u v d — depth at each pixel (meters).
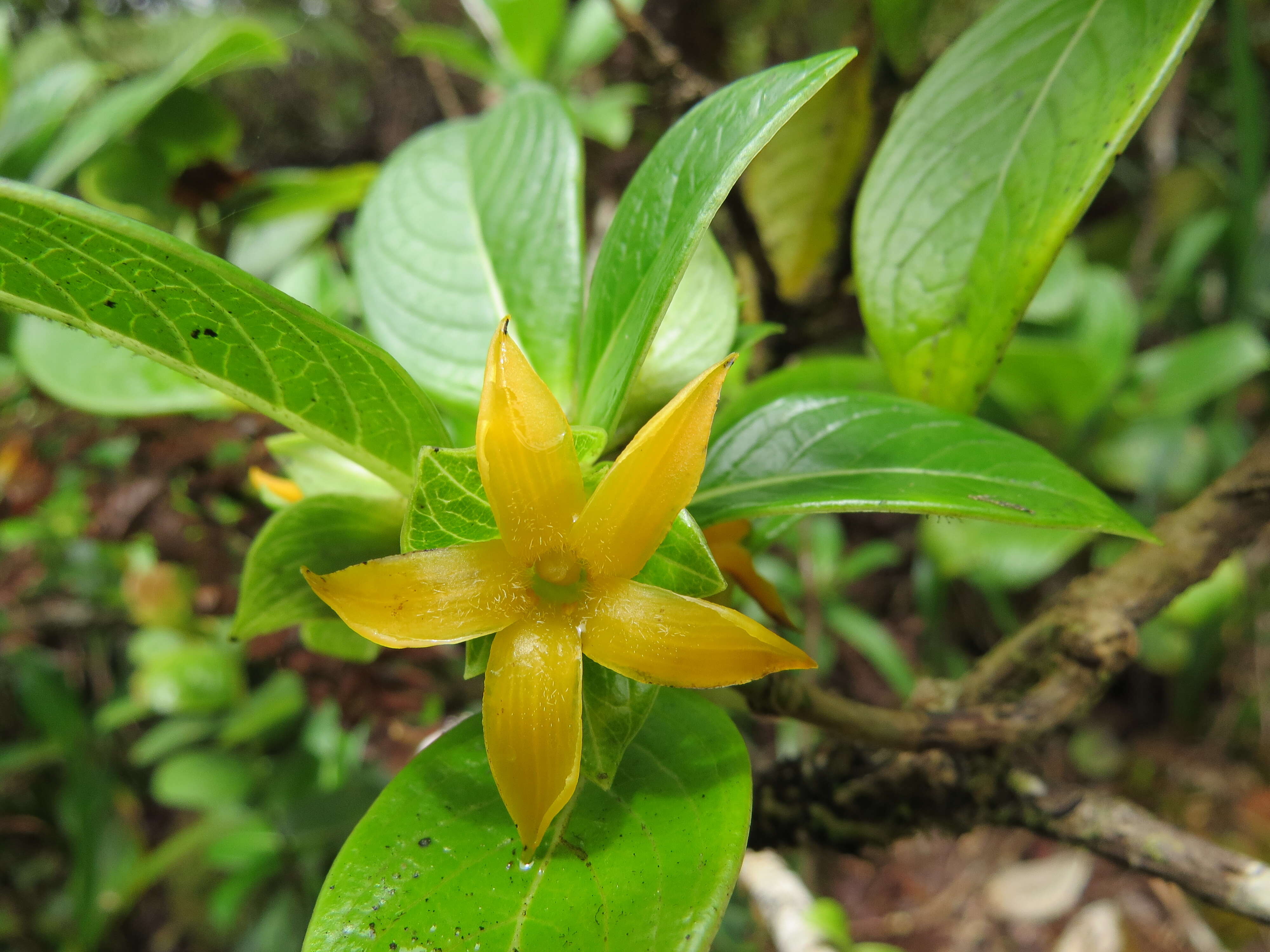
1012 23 0.11
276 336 0.08
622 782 0.08
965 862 0.42
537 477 0.07
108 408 0.15
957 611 0.50
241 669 0.29
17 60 0.33
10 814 0.40
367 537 0.10
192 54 0.21
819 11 0.31
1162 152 0.44
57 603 0.31
